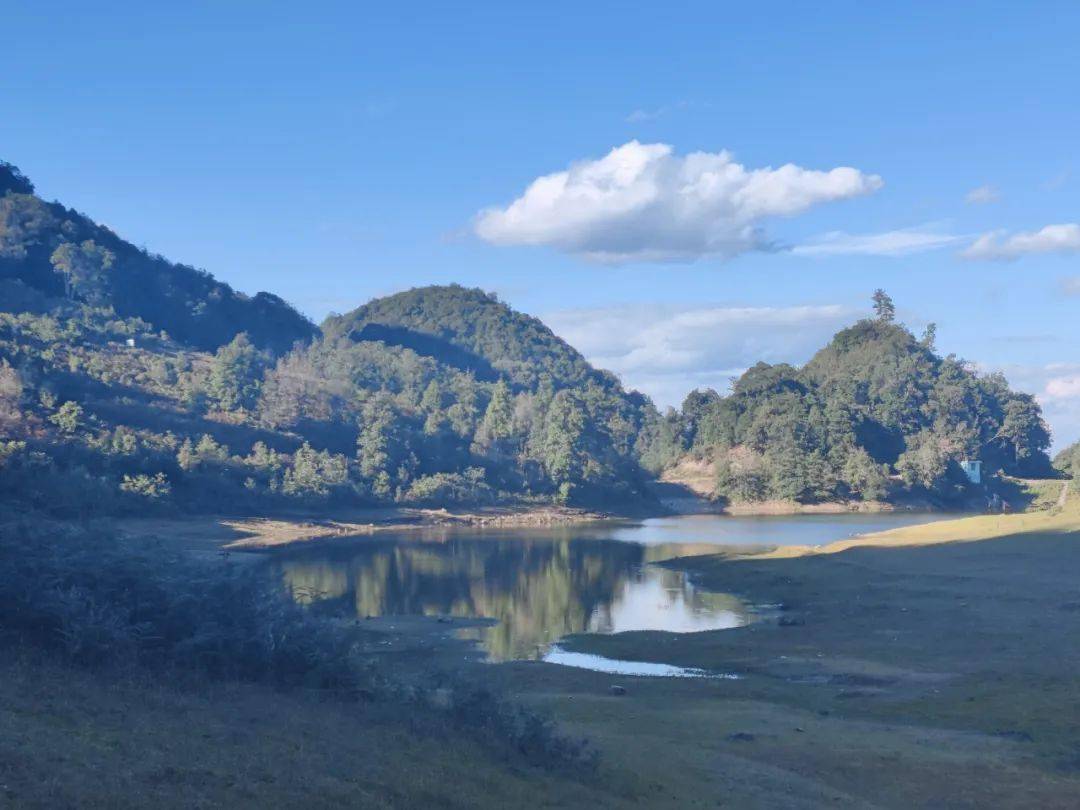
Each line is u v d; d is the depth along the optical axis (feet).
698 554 362.53
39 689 75.10
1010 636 167.53
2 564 90.38
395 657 176.04
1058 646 156.97
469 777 77.51
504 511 600.80
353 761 74.23
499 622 219.61
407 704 96.73
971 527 344.90
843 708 130.52
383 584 288.71
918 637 174.40
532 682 150.00
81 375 522.88
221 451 495.82
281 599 104.73
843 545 338.75
